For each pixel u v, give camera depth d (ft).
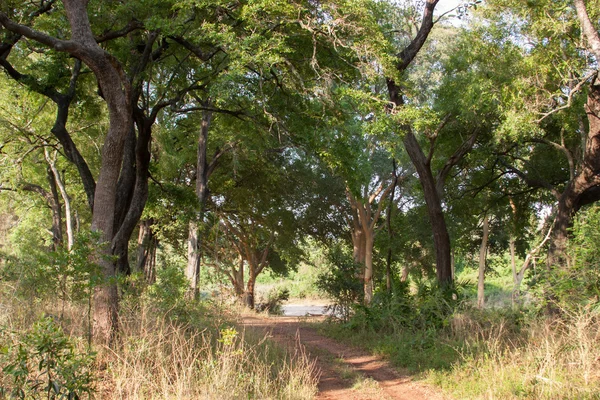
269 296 118.83
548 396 24.68
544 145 67.51
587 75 45.68
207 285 58.18
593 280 35.04
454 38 71.72
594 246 36.50
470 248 108.68
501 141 59.21
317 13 42.14
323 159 45.80
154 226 80.33
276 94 46.26
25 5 43.93
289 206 109.91
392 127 41.93
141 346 25.84
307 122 45.32
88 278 26.81
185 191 65.00
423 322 47.47
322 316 88.02
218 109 47.39
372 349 45.06
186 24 44.16
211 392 22.77
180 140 84.17
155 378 24.56
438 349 39.52
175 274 39.68
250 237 112.57
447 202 76.48
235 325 40.91
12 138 67.15
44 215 99.40
